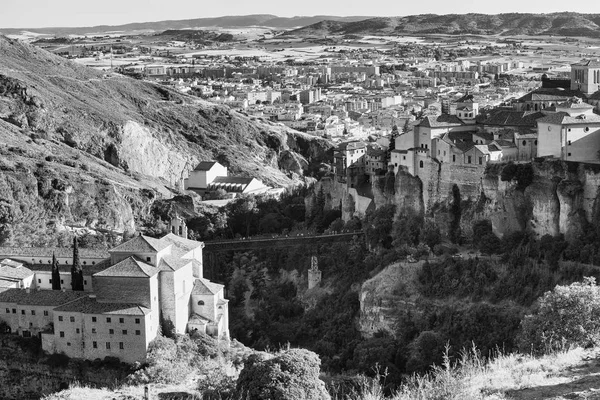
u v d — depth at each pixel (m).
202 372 178.00
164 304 195.25
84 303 190.25
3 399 188.62
